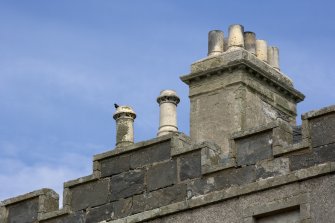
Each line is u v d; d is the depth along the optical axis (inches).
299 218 758.5
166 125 1119.6
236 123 1049.5
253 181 785.6
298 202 757.9
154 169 842.2
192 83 1098.1
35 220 880.3
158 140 847.1
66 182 877.2
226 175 800.3
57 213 871.1
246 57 1082.1
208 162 813.9
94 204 859.4
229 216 785.6
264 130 792.3
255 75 1086.4
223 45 1116.5
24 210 890.1
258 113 1074.1
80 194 871.1
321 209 747.4
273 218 770.8
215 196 794.8
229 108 1061.8
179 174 826.8
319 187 754.2
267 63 1118.4
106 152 871.1
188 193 815.1
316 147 766.5
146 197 836.6
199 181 812.6
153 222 821.9
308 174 759.1
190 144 853.8
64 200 872.9
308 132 773.9
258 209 773.3
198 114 1080.2
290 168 772.6
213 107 1073.5
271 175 778.8
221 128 1058.1
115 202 850.8
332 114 767.7
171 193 824.3
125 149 861.2
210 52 1110.4
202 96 1086.4
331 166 751.1
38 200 885.8
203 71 1087.0
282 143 783.1
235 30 1109.1
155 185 836.0
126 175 855.1
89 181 869.2
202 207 801.6
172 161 834.8
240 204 782.5
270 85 1103.0
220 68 1079.0
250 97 1071.0
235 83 1068.5
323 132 767.7
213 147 827.4
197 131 1072.8
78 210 865.5
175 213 812.6
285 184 767.7
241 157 797.9
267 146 788.6
